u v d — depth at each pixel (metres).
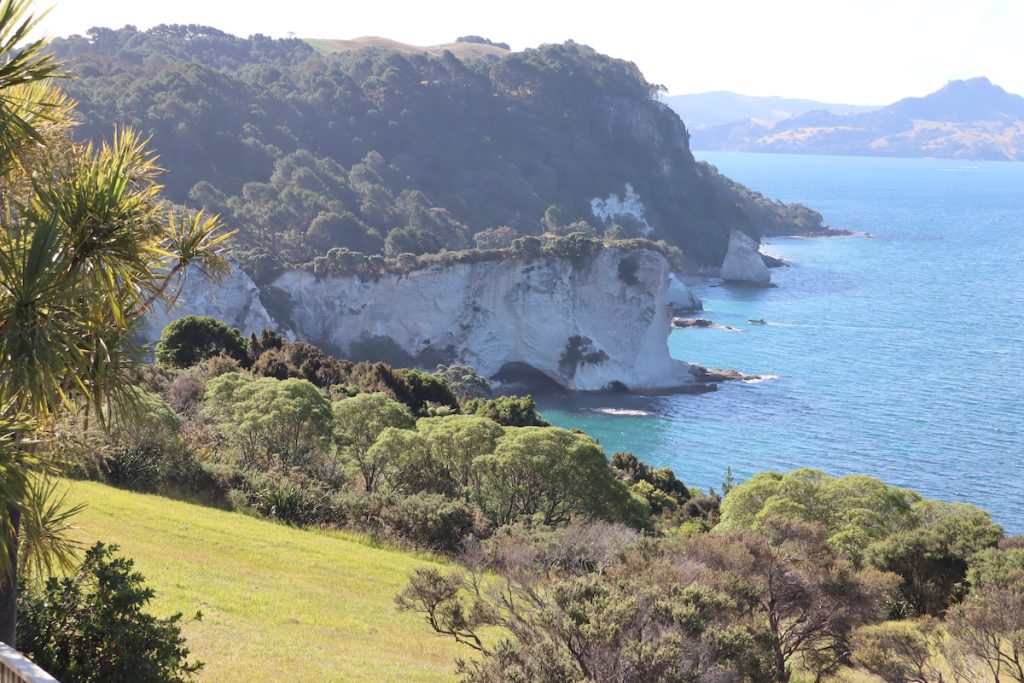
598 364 137.75
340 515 39.19
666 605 17.48
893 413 114.56
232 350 71.50
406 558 34.84
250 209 154.50
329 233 154.12
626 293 140.38
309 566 30.53
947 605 30.80
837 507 39.19
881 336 160.38
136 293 11.45
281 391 45.06
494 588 20.48
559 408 124.75
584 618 16.38
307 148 198.25
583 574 21.84
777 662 21.81
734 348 152.00
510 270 138.88
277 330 128.38
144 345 12.08
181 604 22.84
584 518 39.09
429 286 136.62
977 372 135.75
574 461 41.06
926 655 22.73
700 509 62.25
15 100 10.95
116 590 13.98
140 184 11.77
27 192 11.69
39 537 10.98
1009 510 81.81
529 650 16.67
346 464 45.84
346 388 65.94
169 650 14.33
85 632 13.67
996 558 30.08
